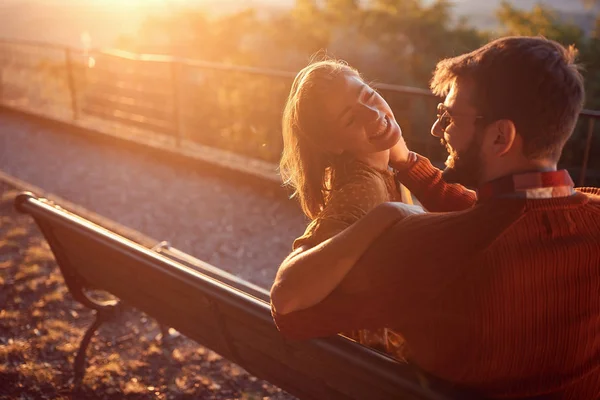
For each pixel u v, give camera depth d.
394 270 1.31
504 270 1.20
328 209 1.60
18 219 5.43
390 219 1.34
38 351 3.39
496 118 1.20
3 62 11.54
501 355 1.27
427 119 5.41
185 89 7.75
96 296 3.97
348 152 1.63
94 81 9.03
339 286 1.43
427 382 1.45
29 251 4.69
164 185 6.48
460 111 1.25
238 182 6.41
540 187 1.21
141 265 2.29
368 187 1.60
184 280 2.12
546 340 1.26
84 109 9.25
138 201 6.07
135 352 3.39
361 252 1.36
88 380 3.13
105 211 5.87
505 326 1.24
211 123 7.58
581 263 1.22
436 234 1.26
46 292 4.06
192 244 5.08
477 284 1.23
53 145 8.21
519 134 1.19
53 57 10.80
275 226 5.36
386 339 1.80
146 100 8.28
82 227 2.53
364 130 1.57
